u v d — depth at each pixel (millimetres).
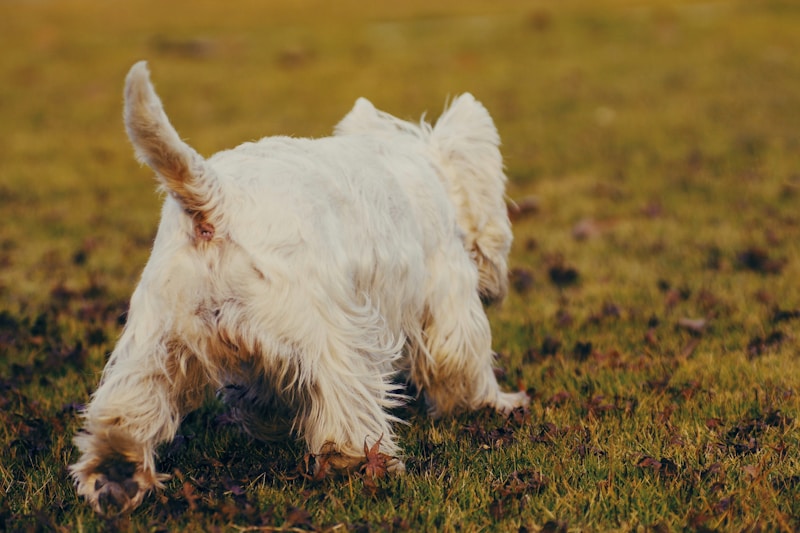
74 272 9250
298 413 4355
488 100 19609
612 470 4414
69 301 8195
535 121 17609
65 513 4039
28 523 3938
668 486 4281
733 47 24500
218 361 4051
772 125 16078
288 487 4312
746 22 28344
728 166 13469
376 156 4879
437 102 19297
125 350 3990
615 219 11328
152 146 3797
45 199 12898
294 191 4082
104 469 3893
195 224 3963
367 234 4406
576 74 22016
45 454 4840
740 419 5148
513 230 11148
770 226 10250
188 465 4680
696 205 11578
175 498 4098
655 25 28609
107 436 3826
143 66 3709
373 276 4438
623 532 3871
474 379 5414
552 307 7941
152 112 3744
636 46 25484
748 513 3959
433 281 5125
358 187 4461
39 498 4238
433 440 5031
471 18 33125
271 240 3955
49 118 18609
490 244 5754
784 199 11562
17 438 5047
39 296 8406
